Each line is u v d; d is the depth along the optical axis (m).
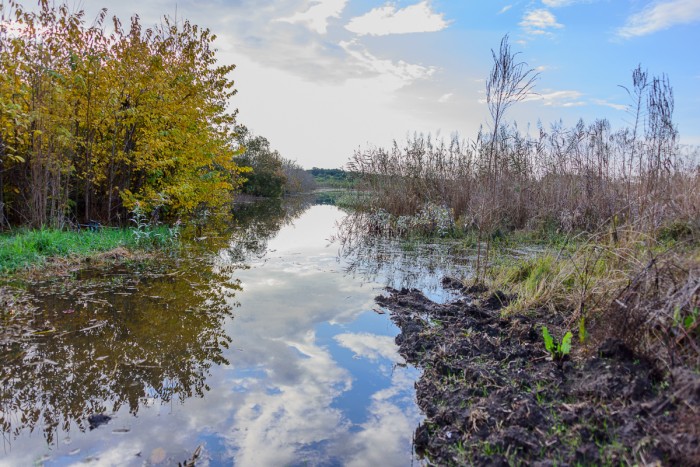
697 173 7.47
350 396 3.37
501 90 6.61
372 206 14.24
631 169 8.15
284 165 48.62
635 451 2.23
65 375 3.59
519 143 12.88
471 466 2.46
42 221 8.36
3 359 3.82
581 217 9.85
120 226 10.18
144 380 3.55
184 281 6.61
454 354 3.84
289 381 3.59
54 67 8.57
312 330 4.72
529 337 4.01
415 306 5.45
